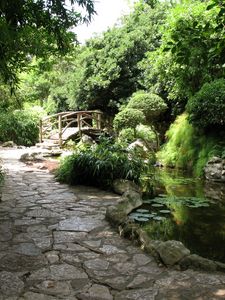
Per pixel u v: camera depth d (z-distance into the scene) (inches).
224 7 95.6
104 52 465.1
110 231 131.4
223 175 252.1
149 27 447.8
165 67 309.4
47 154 344.8
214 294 85.3
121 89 460.4
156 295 84.7
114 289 87.4
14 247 113.7
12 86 181.9
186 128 334.0
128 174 206.7
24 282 89.9
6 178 231.6
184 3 279.0
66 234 127.3
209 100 275.3
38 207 163.8
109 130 464.8
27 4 135.5
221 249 123.6
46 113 563.8
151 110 368.5
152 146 370.0
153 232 141.1
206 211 171.8
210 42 106.7
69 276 94.0
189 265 100.7
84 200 178.4
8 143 427.8
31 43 179.2
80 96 487.8
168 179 261.7
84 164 213.6
